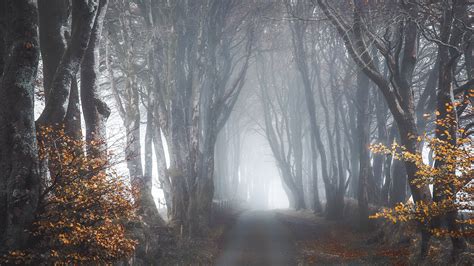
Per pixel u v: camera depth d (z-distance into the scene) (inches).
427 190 614.9
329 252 881.5
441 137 562.9
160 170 1124.5
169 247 777.6
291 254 860.0
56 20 495.2
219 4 1171.3
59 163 389.7
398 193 1066.7
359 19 713.0
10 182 363.6
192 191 1020.5
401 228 850.8
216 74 1215.6
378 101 1301.7
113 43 1024.9
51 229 375.2
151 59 1064.8
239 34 1454.2
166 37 1063.0
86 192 391.2
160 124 1050.1
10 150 365.1
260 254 859.4
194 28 1113.4
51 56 494.6
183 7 1103.0
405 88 667.4
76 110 483.8
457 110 595.5
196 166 1043.9
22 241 366.3
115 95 992.2
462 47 708.7
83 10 432.1
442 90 577.9
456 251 534.9
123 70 992.2
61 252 379.9
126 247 430.0
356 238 1058.1
